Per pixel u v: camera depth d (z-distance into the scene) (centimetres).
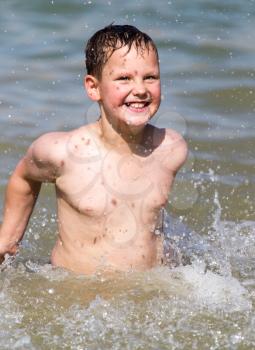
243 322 1240
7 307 1287
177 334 1212
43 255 1522
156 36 2667
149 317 1251
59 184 1390
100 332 1220
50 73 2427
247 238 1588
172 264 1419
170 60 2509
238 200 1762
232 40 2648
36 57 2539
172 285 1330
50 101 2236
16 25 2788
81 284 1345
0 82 2362
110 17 2833
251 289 1348
